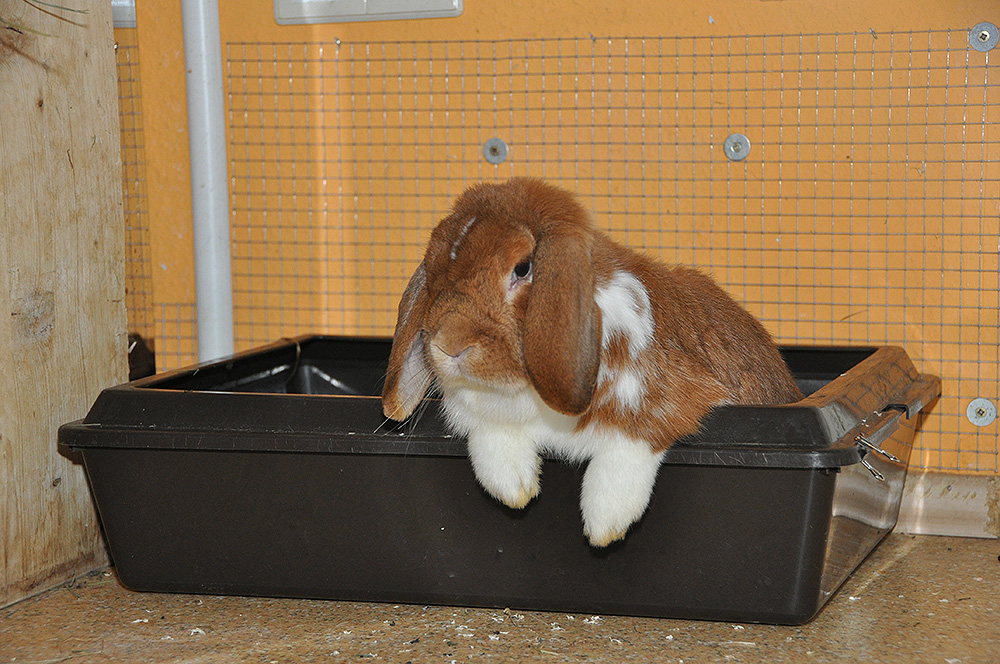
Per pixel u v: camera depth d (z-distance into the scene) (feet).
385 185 6.70
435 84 6.63
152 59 6.80
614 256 5.53
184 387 6.06
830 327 6.46
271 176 6.77
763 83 6.42
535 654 5.49
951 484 6.32
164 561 5.78
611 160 6.55
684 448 5.48
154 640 5.60
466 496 5.61
